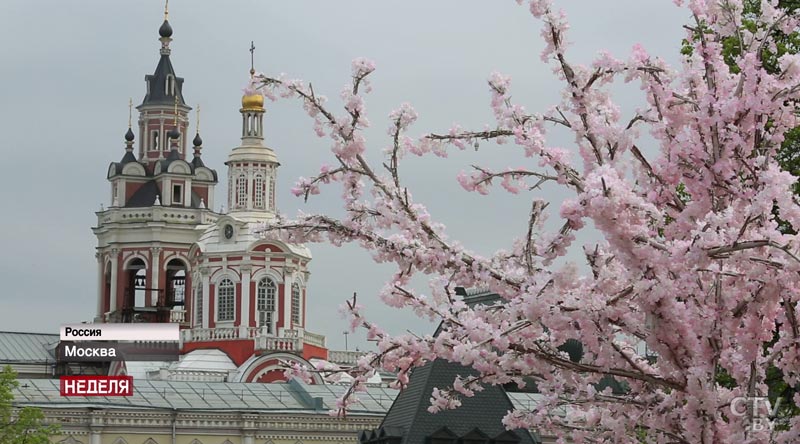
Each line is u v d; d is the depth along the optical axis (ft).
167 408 432.25
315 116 91.35
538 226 90.68
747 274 81.87
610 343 83.97
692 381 82.38
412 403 313.53
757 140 87.66
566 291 83.10
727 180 85.66
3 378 346.54
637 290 80.74
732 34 90.38
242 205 611.88
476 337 84.64
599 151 89.10
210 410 437.58
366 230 91.04
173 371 545.03
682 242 79.77
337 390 465.88
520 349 85.40
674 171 86.07
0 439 339.77
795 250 79.97
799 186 128.57
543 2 89.04
